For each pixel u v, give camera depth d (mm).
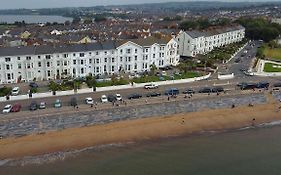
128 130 78062
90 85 100188
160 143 73938
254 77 121438
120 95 93438
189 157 67750
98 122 79688
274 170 63125
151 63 127625
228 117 88875
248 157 68312
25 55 105812
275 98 102000
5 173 59938
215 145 73875
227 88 105875
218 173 61656
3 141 69875
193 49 162125
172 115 86500
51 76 111500
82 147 70375
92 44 118938
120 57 120375
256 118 90000
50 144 70250
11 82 106438
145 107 86375
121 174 60562
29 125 74875
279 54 173000
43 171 60938
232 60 153875
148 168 62969
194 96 96188
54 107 83375
